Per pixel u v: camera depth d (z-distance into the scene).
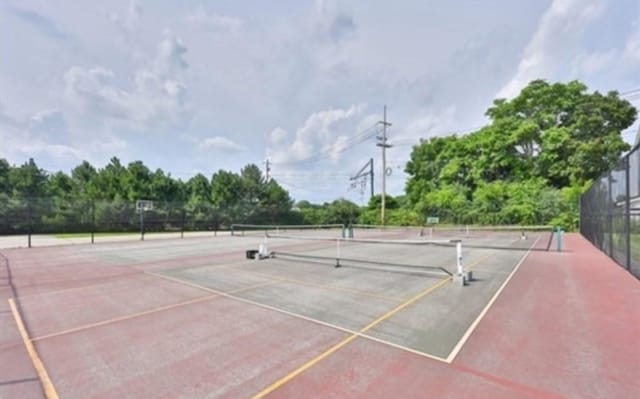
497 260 11.01
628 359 3.54
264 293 6.66
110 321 5.03
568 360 3.53
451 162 38.41
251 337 4.30
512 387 2.98
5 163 32.56
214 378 3.24
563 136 29.83
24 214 24.73
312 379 3.17
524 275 8.34
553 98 31.77
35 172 33.12
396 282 7.60
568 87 31.44
